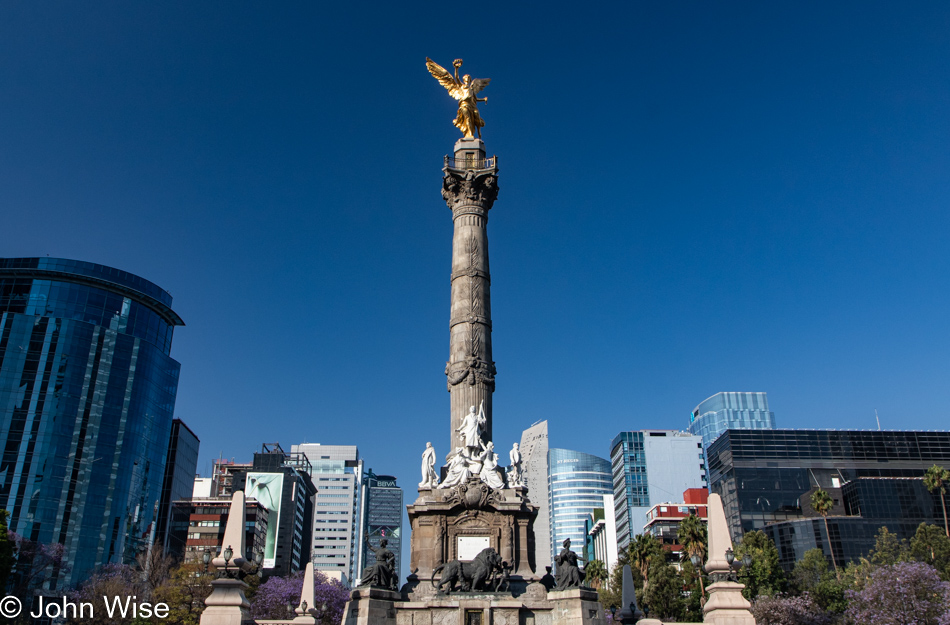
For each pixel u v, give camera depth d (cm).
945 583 6125
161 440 15588
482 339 5391
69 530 13062
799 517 14912
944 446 15738
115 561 13562
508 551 4559
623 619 4597
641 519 17638
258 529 15462
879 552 10075
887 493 13812
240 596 3147
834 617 7706
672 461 19088
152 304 16000
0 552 6788
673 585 8475
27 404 13475
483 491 4656
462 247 5700
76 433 13700
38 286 14712
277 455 18338
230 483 19162
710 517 3216
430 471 4909
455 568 4272
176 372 16550
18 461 13062
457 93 6341
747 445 15550
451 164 6003
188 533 15400
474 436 4975
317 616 4662
